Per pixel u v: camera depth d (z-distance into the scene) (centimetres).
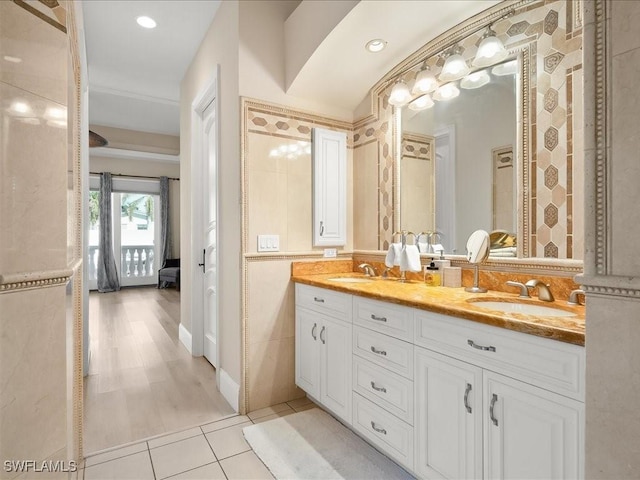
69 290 109
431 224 208
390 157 234
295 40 221
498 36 172
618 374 76
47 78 91
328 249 250
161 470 163
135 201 696
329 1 192
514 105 165
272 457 172
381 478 158
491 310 124
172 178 714
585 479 81
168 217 705
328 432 194
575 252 144
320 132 244
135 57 325
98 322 423
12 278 80
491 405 117
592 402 80
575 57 144
